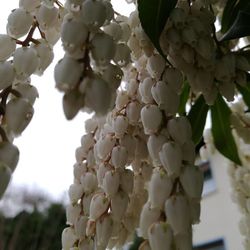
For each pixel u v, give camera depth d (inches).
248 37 4.2
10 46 2.7
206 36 3.0
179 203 2.4
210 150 5.2
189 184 2.5
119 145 3.1
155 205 2.5
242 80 3.4
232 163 4.8
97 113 2.0
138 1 2.8
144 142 3.1
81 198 3.3
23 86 2.5
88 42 2.2
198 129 4.7
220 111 4.8
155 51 2.9
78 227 3.1
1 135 2.1
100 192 3.2
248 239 4.4
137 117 3.1
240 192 4.5
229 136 4.8
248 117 4.7
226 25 4.1
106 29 2.7
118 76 2.5
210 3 3.3
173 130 2.6
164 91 2.7
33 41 2.7
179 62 3.0
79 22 2.2
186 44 3.0
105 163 3.1
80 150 3.5
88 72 2.1
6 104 2.3
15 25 2.7
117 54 2.7
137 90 3.2
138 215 3.3
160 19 2.8
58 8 2.8
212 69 3.1
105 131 3.2
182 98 4.7
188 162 2.6
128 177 3.0
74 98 2.0
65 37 2.2
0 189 1.9
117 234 3.1
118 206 2.9
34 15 2.8
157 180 2.6
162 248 2.4
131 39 3.0
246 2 4.0
